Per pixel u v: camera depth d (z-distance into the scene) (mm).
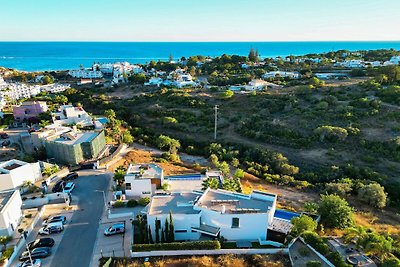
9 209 43469
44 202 52125
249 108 112312
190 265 37156
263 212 41781
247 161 80500
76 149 66375
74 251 40625
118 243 42094
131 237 43281
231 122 105312
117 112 120688
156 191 53000
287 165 74938
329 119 93125
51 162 68250
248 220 41406
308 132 90000
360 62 172375
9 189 53219
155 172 56500
